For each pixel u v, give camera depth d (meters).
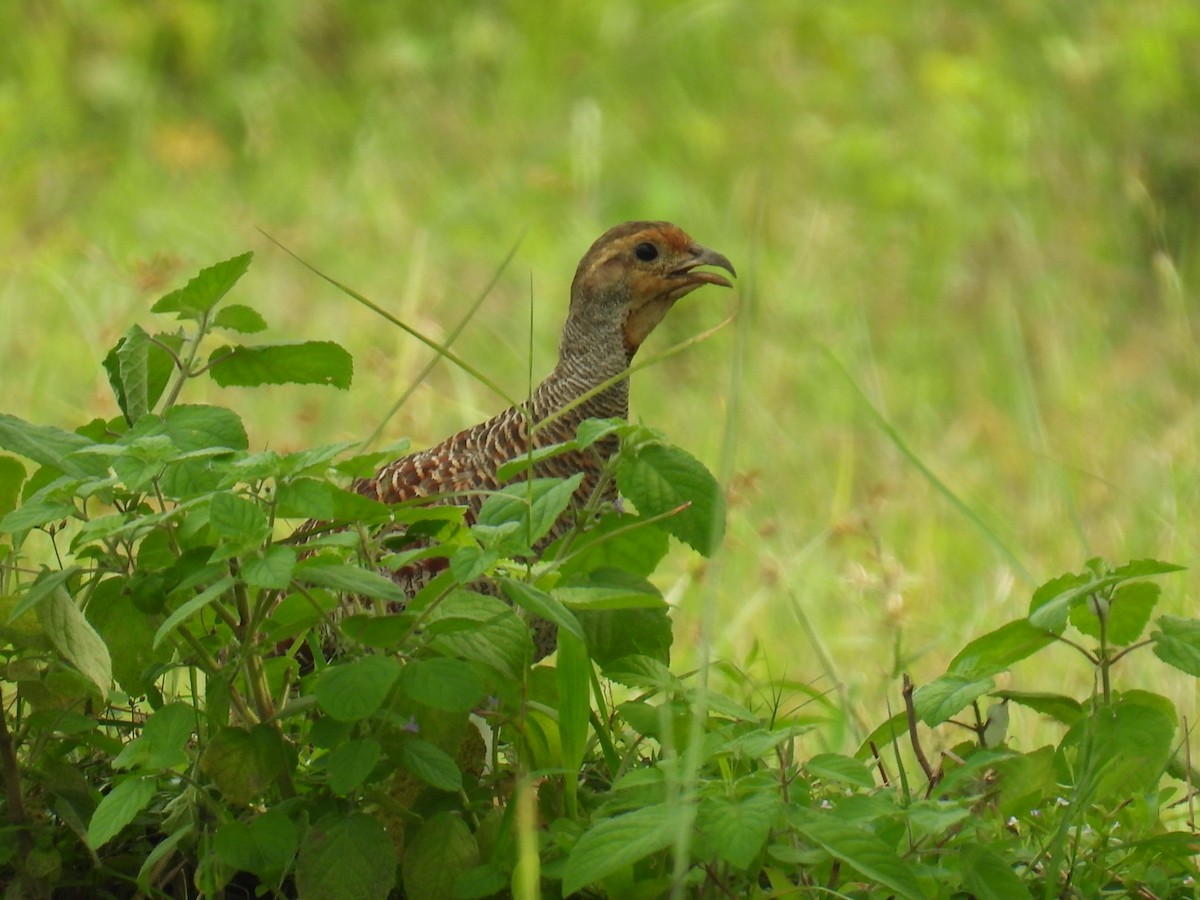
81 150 17.69
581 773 5.97
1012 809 5.59
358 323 14.52
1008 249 16.50
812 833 4.88
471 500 7.65
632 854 4.71
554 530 7.28
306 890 5.04
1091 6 19.23
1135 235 17.08
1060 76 18.48
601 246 8.30
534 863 4.82
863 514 11.21
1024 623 5.65
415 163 17.75
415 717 5.35
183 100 19.05
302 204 17.02
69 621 5.19
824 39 19.45
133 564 5.47
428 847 5.22
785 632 9.94
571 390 8.16
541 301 15.45
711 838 4.77
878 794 5.44
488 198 17.03
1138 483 12.02
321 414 12.84
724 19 19.61
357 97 19.03
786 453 12.78
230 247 15.93
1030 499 11.93
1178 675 9.08
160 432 5.44
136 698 5.86
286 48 19.47
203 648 5.44
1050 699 5.77
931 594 10.45
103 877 5.66
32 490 5.78
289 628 5.20
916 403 14.14
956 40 19.39
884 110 18.77
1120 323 15.62
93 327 13.20
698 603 10.14
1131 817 5.66
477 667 5.28
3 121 17.73
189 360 5.77
